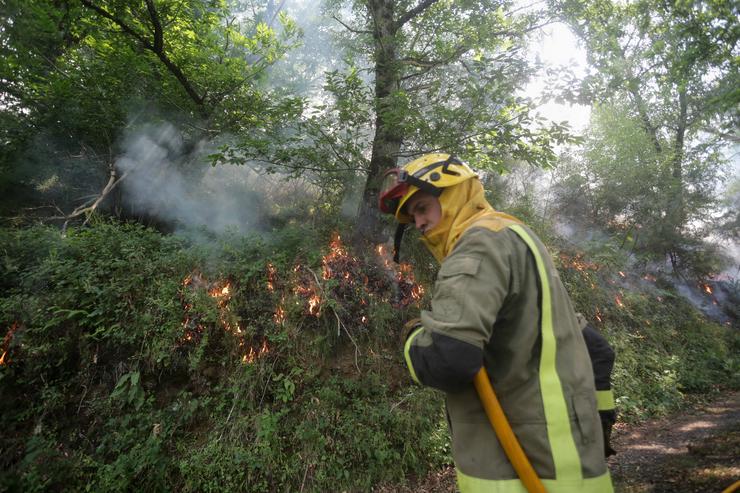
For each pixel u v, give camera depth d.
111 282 4.58
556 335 1.39
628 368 6.63
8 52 6.60
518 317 1.39
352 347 5.14
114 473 3.76
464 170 1.61
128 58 7.05
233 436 4.20
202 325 4.54
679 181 11.08
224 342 4.55
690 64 10.44
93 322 4.34
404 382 5.05
